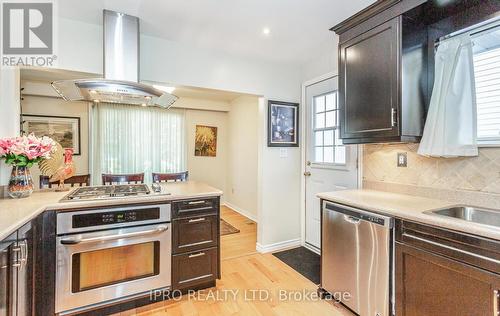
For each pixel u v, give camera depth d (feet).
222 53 8.75
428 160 6.14
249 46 8.57
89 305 5.63
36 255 4.90
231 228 12.89
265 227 9.82
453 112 5.35
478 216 5.11
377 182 7.38
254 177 14.43
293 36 8.17
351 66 6.78
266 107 9.65
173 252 6.47
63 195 6.23
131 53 6.68
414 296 4.61
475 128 5.17
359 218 5.61
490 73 5.28
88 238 5.48
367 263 5.43
